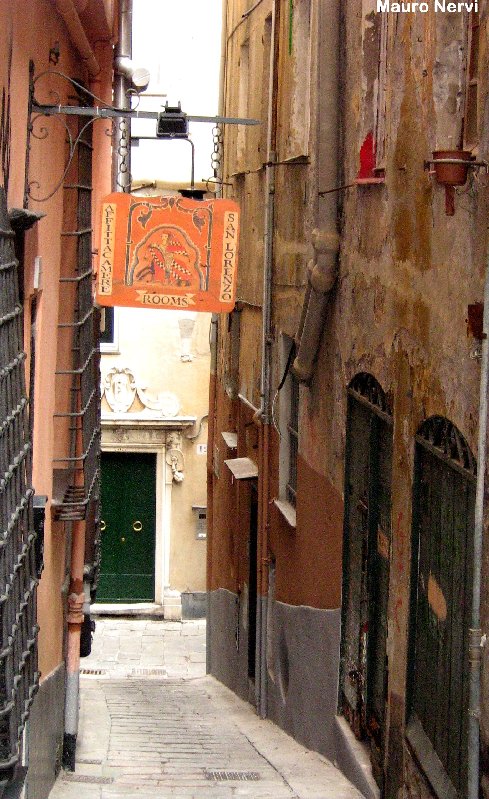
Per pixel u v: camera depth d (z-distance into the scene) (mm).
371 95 8828
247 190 14844
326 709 10039
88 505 10383
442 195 6719
